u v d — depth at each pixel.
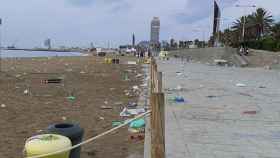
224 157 6.55
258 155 6.73
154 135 4.19
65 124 5.63
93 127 8.91
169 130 8.54
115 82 20.66
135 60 56.88
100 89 17.02
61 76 23.41
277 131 8.71
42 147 4.62
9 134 8.00
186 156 6.55
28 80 20.38
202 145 7.32
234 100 14.02
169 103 12.74
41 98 13.58
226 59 57.31
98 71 29.70
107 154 6.74
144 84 18.92
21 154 6.58
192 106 12.19
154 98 4.19
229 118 10.23
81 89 16.86
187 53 82.75
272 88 19.20
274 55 51.38
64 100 13.28
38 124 9.10
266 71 38.50
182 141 7.57
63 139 4.89
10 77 21.81
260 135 8.29
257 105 12.81
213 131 8.57
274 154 6.82
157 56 81.94
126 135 8.12
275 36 78.06
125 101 13.30
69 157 5.18
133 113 10.54
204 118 10.13
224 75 29.31
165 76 25.67
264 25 93.00
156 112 4.19
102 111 11.19
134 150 6.99
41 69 30.30
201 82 21.62
